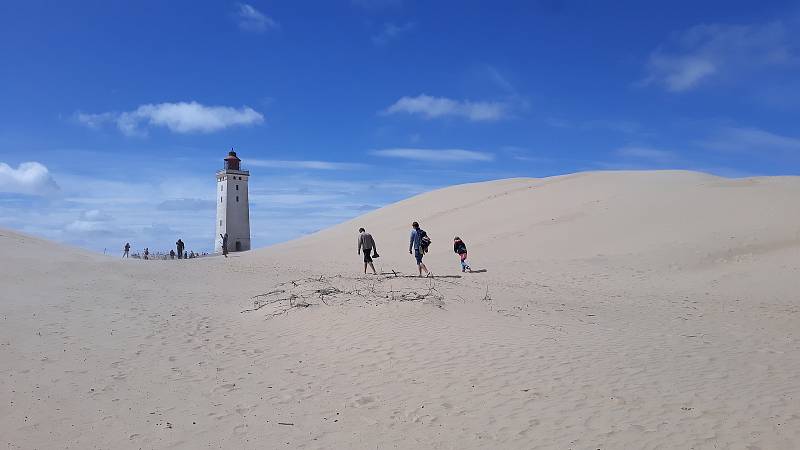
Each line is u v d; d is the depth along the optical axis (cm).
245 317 1285
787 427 576
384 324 1068
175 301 1536
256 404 703
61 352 928
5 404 686
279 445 580
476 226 3559
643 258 2180
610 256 2275
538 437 574
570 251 2458
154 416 662
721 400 658
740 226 2373
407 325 1055
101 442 587
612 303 1445
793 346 940
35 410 671
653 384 718
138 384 780
